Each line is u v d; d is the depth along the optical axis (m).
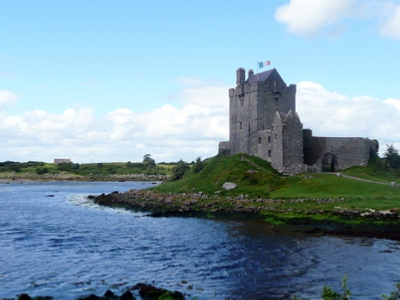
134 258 38.91
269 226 53.44
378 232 46.75
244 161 84.75
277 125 80.50
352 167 82.81
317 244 43.19
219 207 65.31
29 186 168.75
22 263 37.16
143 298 28.11
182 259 38.34
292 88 91.38
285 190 69.56
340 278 32.53
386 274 33.38
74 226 57.06
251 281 32.06
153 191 88.31
